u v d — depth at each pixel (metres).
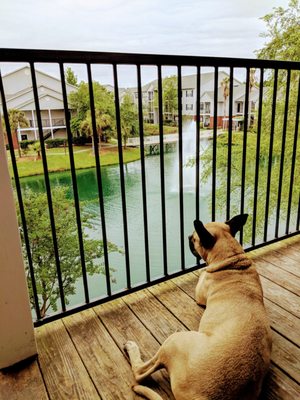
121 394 1.27
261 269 2.18
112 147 16.05
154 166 21.02
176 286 2.01
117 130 1.65
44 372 1.40
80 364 1.43
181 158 1.92
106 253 1.79
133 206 17.00
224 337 1.15
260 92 2.09
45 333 1.62
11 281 1.33
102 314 1.76
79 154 16.58
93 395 1.28
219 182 10.55
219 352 1.09
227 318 1.28
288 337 1.54
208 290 1.61
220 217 11.47
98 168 1.64
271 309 1.76
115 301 1.87
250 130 8.88
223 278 1.56
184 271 2.11
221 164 9.45
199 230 1.66
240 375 1.04
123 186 1.75
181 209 2.03
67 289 9.62
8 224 1.26
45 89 21.62
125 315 1.75
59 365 1.43
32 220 8.87
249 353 1.09
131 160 20.61
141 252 13.74
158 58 1.60
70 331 1.63
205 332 1.23
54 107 22.22
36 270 8.95
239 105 15.67
